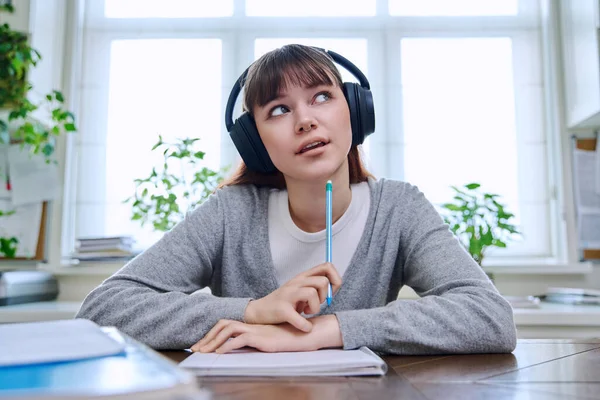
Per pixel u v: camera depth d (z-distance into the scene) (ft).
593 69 6.19
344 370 1.74
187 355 2.28
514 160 7.18
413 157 7.21
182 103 7.35
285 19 7.52
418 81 7.36
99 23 7.51
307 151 2.77
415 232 3.16
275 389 1.52
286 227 3.28
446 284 2.63
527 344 2.53
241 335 2.15
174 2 7.56
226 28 7.52
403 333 2.20
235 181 3.58
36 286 6.11
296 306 2.40
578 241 6.82
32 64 6.15
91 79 7.39
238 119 3.03
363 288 3.21
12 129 6.76
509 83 7.33
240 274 3.32
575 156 6.95
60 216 6.98
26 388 0.96
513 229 6.00
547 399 1.40
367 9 7.52
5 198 6.84
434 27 7.47
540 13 7.45
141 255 2.99
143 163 7.23
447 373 1.80
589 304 5.60
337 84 2.92
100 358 1.29
